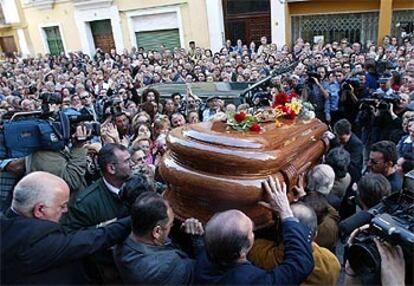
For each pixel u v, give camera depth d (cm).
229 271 144
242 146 175
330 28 1177
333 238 198
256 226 173
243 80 711
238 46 1171
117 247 162
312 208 182
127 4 1448
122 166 198
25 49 1806
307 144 214
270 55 947
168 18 1399
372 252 148
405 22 1055
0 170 238
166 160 203
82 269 167
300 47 1008
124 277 158
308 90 561
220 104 485
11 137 232
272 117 230
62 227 155
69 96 617
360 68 604
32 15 1730
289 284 142
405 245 143
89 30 1591
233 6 1295
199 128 204
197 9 1323
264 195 170
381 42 1054
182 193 192
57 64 1280
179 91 655
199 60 1034
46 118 244
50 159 235
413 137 320
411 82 481
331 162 269
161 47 1320
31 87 781
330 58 829
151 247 159
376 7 1081
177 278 152
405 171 260
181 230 189
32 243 140
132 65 1045
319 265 165
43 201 148
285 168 184
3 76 1101
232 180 170
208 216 183
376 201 206
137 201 159
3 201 238
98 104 621
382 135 421
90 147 260
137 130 375
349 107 546
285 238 154
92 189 202
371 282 149
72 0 1557
